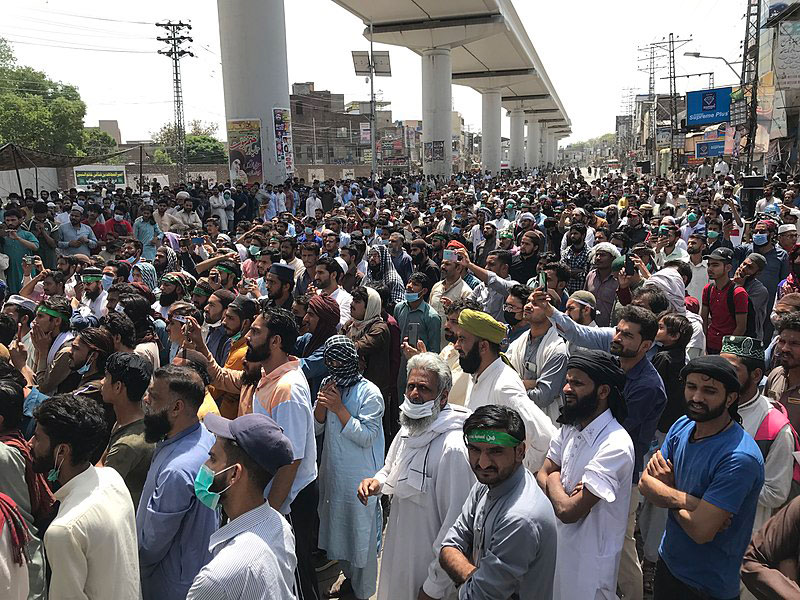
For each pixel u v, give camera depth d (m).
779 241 9.17
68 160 28.08
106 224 15.97
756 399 3.56
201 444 3.10
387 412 6.05
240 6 23.91
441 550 2.74
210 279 7.06
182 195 17.48
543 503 2.54
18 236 11.50
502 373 3.78
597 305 7.15
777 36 27.70
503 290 6.46
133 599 2.66
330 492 4.04
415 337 6.39
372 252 8.60
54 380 4.63
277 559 2.26
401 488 3.17
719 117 45.81
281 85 24.95
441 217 16.06
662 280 6.24
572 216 12.70
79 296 7.84
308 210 23.75
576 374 3.24
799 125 31.62
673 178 44.78
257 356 3.76
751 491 2.78
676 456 3.03
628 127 121.94
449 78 45.28
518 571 2.39
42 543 2.71
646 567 4.50
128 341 4.46
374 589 4.19
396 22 43.25
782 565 2.13
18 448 2.96
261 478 2.30
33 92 68.56
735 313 6.79
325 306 4.82
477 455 2.55
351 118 81.19
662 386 3.88
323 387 4.07
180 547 2.93
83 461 2.72
